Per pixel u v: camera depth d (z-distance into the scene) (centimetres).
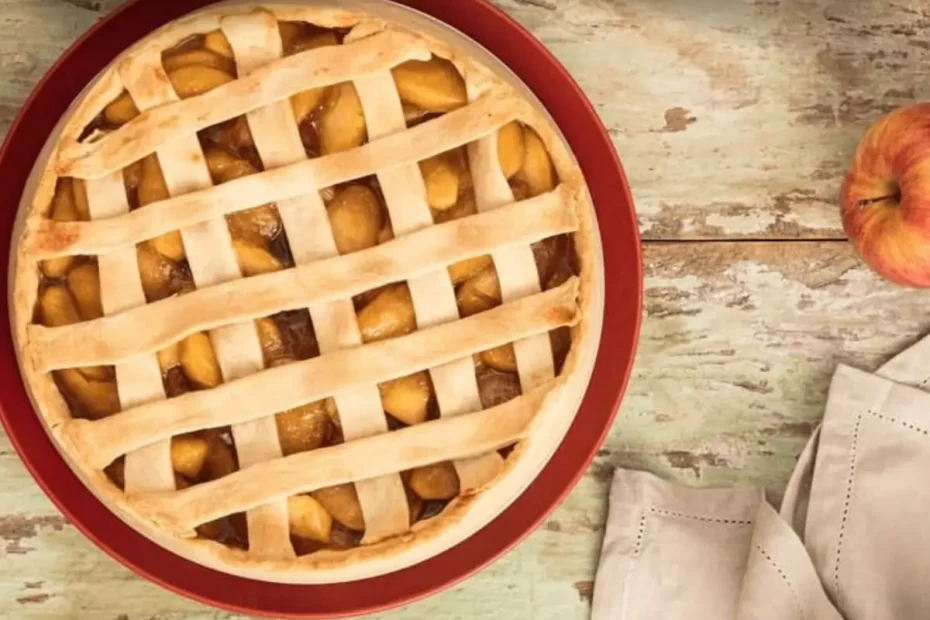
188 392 93
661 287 105
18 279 93
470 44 99
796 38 105
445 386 93
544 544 105
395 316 93
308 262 93
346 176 93
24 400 97
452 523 93
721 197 105
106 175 93
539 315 93
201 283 93
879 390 104
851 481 104
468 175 94
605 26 104
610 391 99
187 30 94
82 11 103
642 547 104
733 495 104
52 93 98
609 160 100
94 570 103
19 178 97
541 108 98
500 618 104
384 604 99
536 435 95
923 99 105
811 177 105
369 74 93
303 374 92
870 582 103
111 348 92
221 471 94
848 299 105
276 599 99
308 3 96
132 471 93
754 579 102
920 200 97
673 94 105
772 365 105
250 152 94
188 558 97
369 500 93
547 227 93
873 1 105
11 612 103
